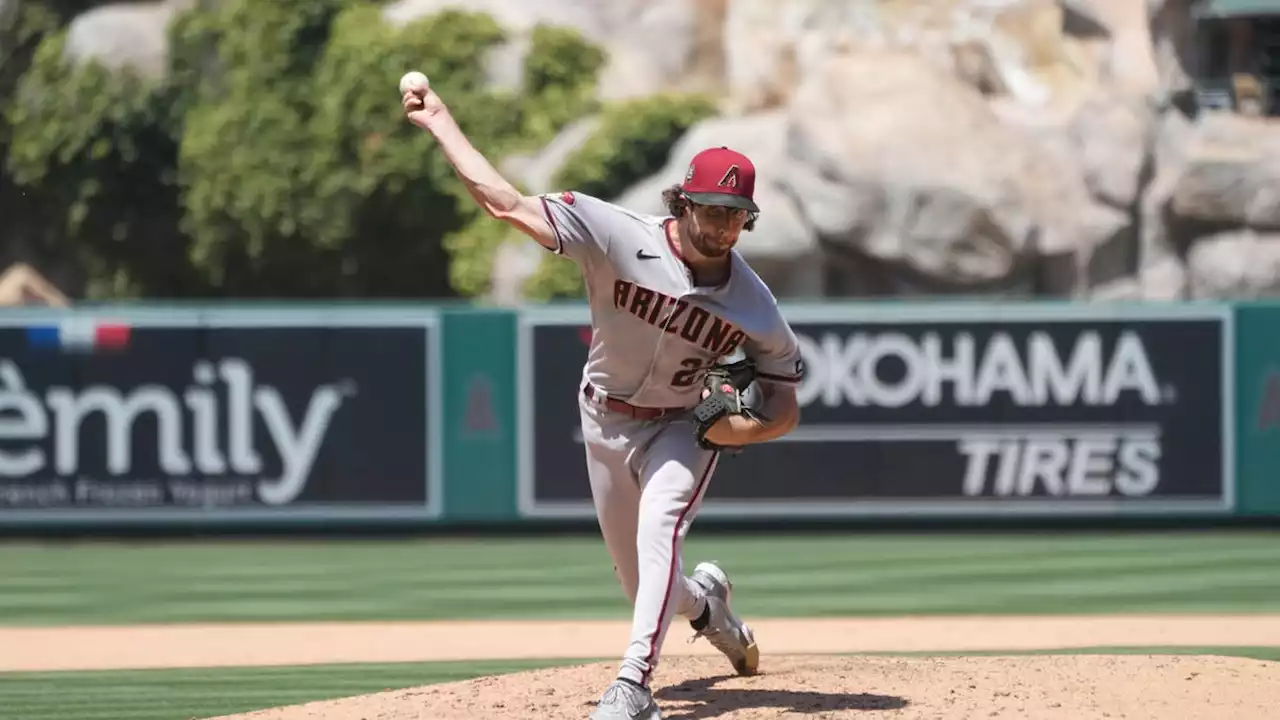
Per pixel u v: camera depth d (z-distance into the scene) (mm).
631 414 18266
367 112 85000
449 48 85562
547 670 21500
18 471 47938
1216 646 29172
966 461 48250
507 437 48531
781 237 67938
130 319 48062
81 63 91500
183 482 48188
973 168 68125
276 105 87375
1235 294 69688
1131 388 48094
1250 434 48000
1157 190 71125
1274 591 37344
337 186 85438
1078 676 20156
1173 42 81000
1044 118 74750
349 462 48375
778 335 18078
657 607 17562
